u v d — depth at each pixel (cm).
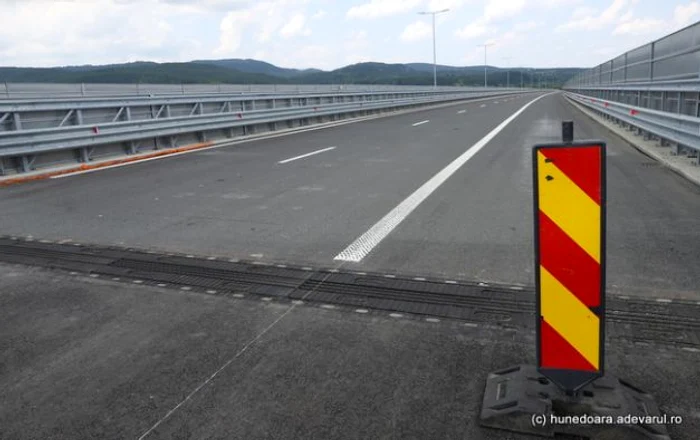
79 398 290
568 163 243
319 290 430
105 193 848
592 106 2652
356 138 1659
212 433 257
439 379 297
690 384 284
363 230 599
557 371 261
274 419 266
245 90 3769
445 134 1739
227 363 321
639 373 295
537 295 258
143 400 286
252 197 796
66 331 371
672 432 247
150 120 1325
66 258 528
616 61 2419
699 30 1089
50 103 1090
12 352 343
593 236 245
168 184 916
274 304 406
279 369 312
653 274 438
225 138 1681
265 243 559
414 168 1041
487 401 266
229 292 432
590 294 250
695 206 673
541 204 250
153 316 391
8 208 755
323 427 259
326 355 327
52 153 1106
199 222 653
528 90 13425
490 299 402
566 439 246
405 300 405
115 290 443
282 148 1420
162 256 525
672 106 1184
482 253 509
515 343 335
